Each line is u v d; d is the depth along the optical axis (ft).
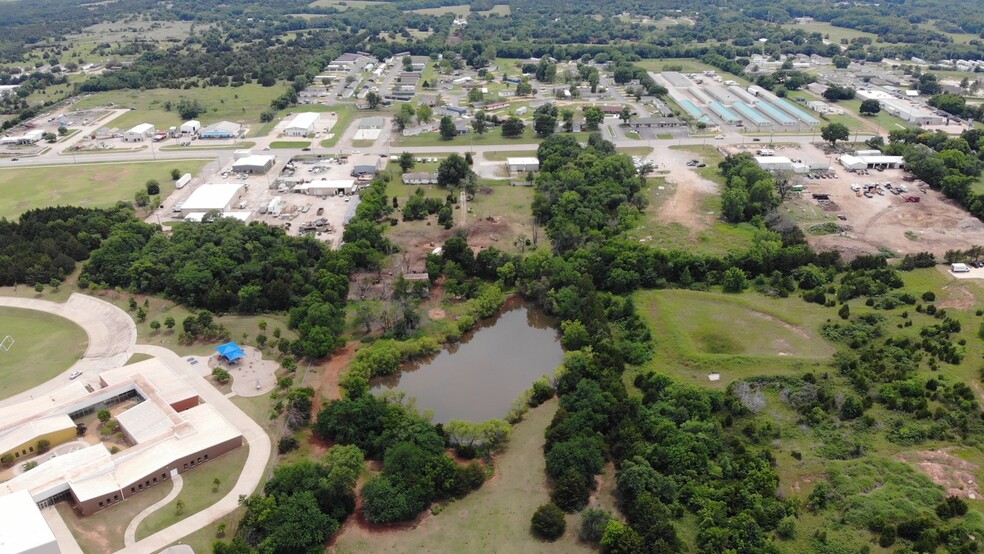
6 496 397.39
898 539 371.76
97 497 403.54
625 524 399.85
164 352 563.07
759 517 389.39
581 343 569.64
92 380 528.63
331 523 395.14
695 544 381.60
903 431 447.42
